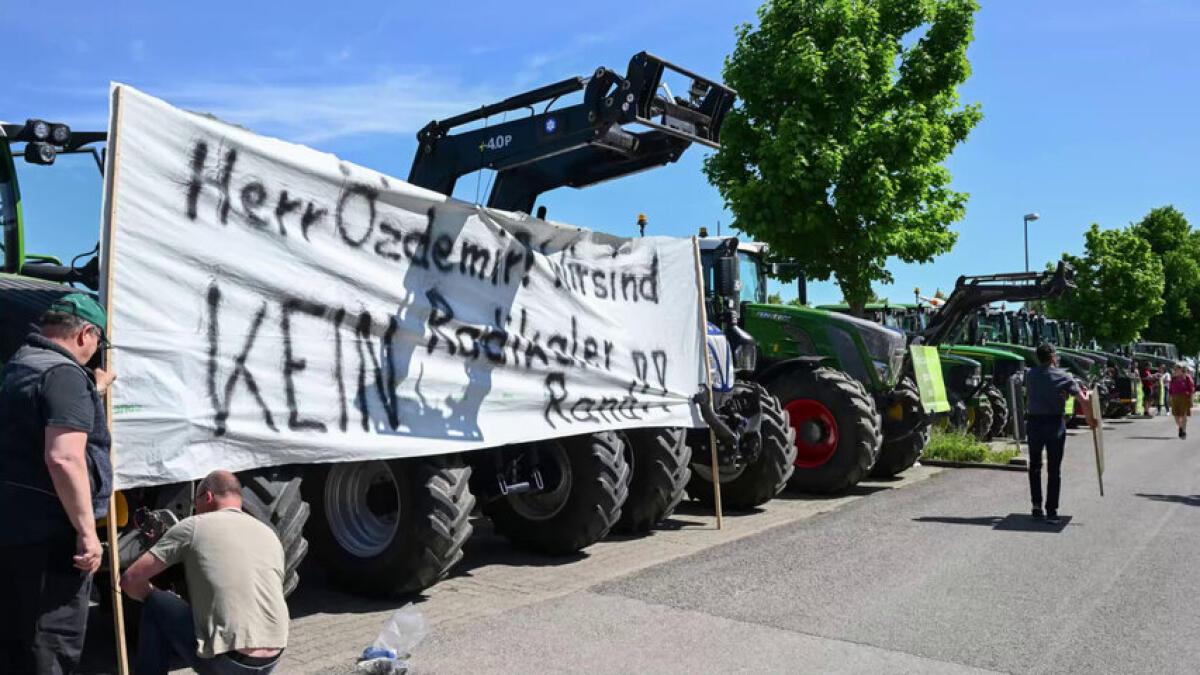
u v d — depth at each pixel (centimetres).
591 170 809
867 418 1050
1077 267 3559
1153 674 456
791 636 512
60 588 343
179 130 462
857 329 1166
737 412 916
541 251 695
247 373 487
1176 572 661
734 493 969
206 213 473
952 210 1534
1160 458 1461
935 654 484
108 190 429
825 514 929
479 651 486
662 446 809
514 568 696
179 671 455
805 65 1412
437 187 806
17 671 340
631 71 696
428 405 590
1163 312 4481
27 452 339
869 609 566
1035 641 505
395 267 577
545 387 684
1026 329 2462
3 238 545
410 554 583
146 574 351
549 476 729
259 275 496
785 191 1459
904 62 1520
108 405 417
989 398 1716
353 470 620
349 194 549
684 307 846
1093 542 765
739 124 1517
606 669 459
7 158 546
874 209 1436
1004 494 1047
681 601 586
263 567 355
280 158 510
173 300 455
